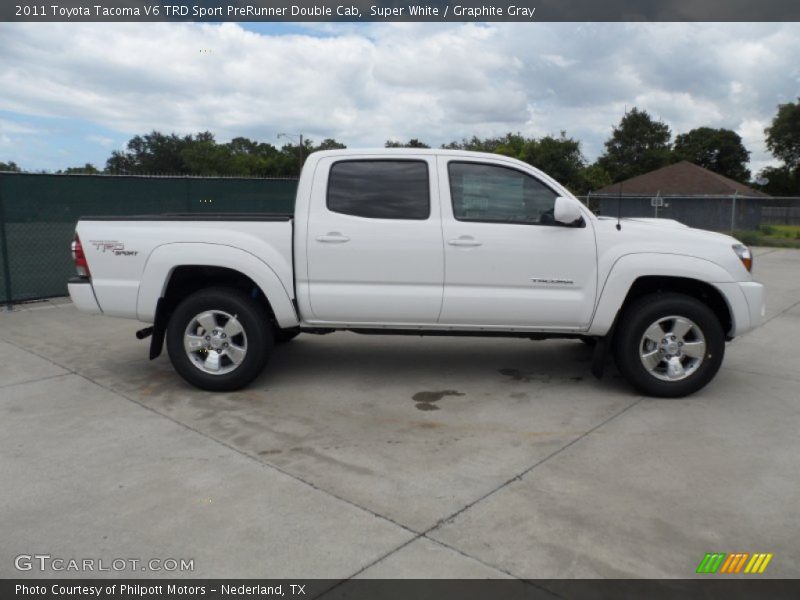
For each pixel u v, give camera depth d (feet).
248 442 14.60
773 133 219.41
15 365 20.63
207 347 17.93
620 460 13.71
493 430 15.38
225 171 186.50
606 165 232.94
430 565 9.96
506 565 9.96
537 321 17.39
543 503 11.85
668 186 129.39
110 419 16.01
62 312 28.96
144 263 17.46
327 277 17.31
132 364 20.85
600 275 17.03
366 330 18.03
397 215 17.24
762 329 26.63
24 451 14.06
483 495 12.15
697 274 16.89
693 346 17.28
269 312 18.52
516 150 144.15
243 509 11.59
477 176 17.34
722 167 240.73
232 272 18.04
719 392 18.25
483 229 17.07
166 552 10.27
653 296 17.31
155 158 208.54
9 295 29.35
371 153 17.42
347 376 19.66
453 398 17.67
